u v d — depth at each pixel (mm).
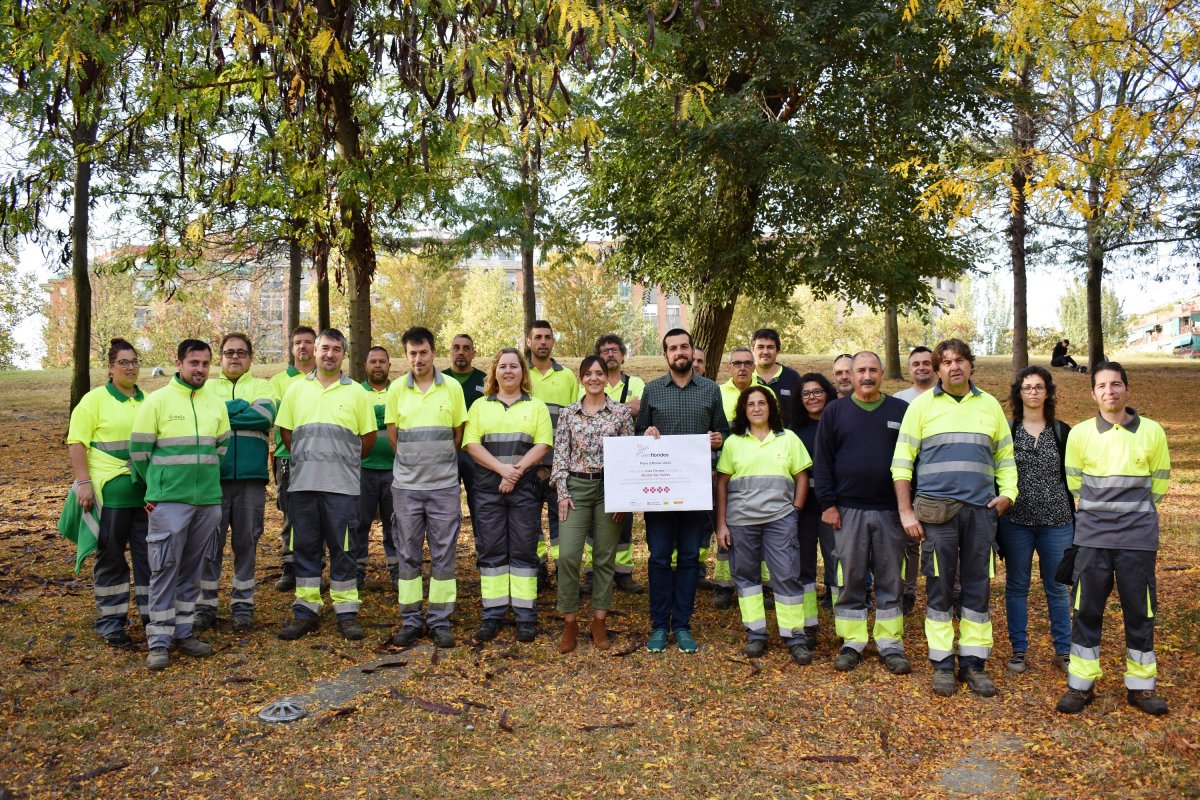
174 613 5230
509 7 5277
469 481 6039
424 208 12461
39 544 8062
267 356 47188
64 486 11266
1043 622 6086
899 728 4387
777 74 15109
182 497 5191
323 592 6898
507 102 5473
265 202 10211
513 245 15586
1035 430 5230
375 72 9766
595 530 5641
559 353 39469
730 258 15773
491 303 43312
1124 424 4566
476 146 10461
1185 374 25281
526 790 3711
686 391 5973
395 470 5812
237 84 9047
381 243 16266
